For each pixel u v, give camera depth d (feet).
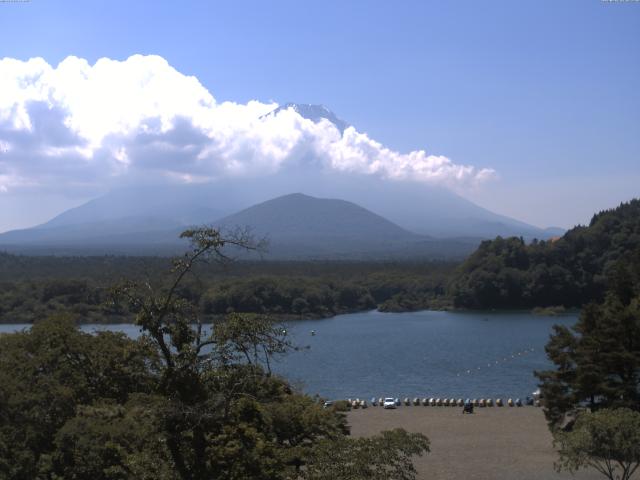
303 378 306.96
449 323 522.47
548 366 328.90
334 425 109.81
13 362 108.68
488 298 617.21
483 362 344.08
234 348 77.00
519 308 613.93
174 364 76.54
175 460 75.15
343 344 414.62
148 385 90.17
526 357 355.36
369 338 441.68
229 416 78.54
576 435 107.86
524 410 232.53
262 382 83.20
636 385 158.61
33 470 88.07
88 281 417.69
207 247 76.18
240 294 462.60
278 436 100.07
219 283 410.31
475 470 148.25
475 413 227.81
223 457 75.10
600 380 155.12
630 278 240.94
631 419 105.09
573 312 579.48
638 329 157.07
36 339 118.42
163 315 76.07
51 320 123.95
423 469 150.00
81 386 111.45
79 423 91.15
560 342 163.84
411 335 453.99
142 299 76.64
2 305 433.89
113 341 121.80
